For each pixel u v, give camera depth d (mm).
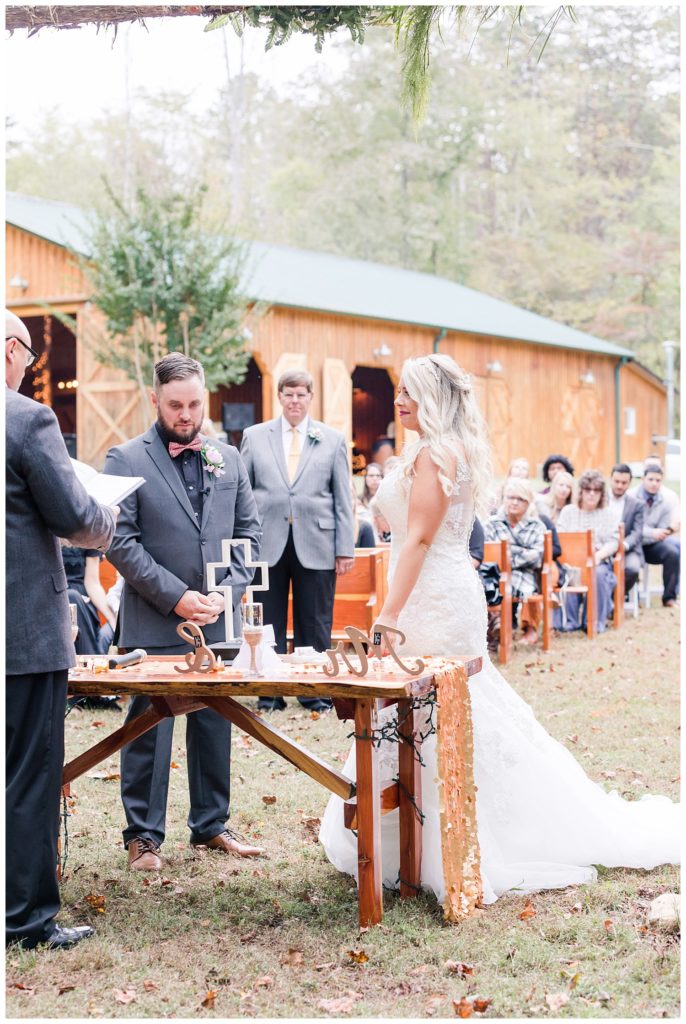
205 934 3393
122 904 3650
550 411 24766
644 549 12086
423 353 20969
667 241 42125
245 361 16391
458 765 3473
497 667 8398
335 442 6832
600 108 46125
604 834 3914
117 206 15781
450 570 3816
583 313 42812
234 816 4652
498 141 44781
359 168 42312
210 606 3994
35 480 3109
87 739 6078
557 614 10516
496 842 3832
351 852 3895
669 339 41656
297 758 3420
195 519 4145
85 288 16547
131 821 4051
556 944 3266
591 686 7570
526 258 43250
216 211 17484
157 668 3619
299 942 3309
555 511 11172
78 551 6812
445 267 43156
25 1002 2908
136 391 16234
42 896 3248
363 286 22219
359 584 7527
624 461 27750
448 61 43094
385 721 3781
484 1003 2846
